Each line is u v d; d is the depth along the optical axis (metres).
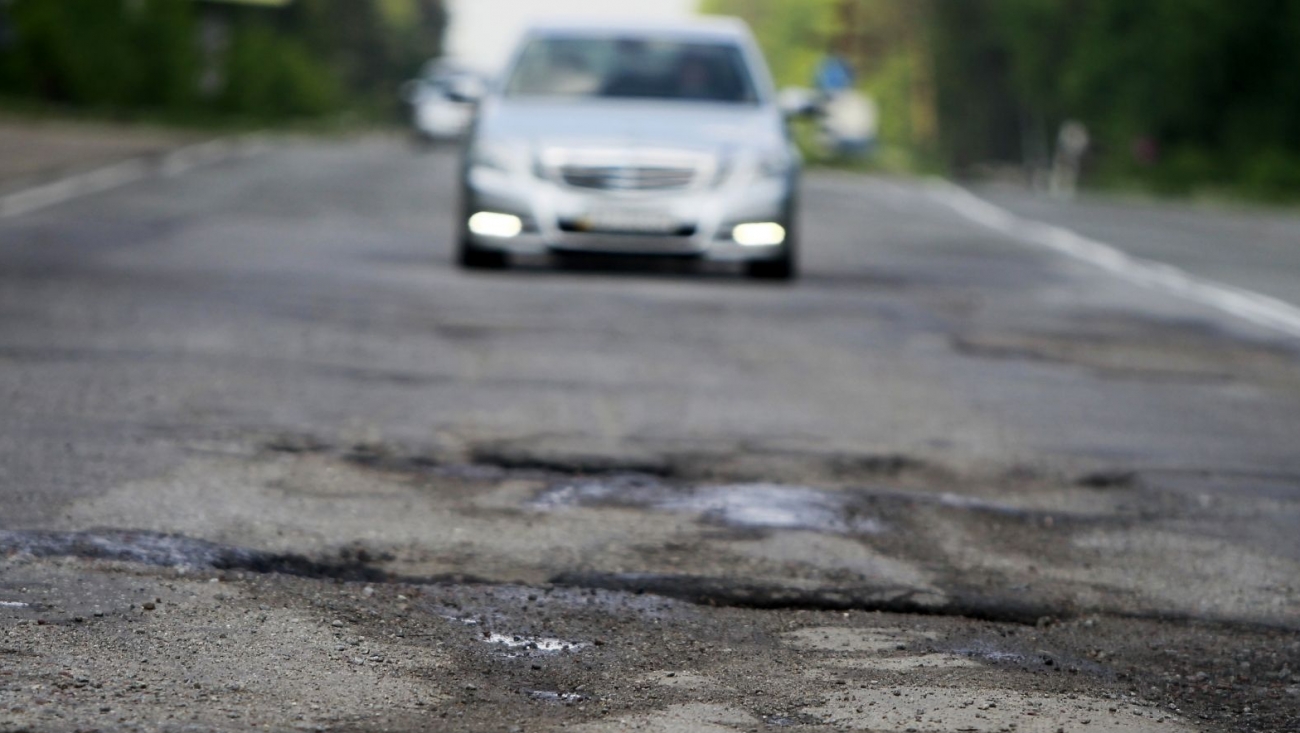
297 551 14.00
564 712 10.58
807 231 50.19
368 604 12.70
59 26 107.69
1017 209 66.50
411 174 68.12
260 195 52.84
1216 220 66.88
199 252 36.22
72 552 13.42
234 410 19.58
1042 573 14.52
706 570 14.05
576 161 35.06
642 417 20.39
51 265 32.47
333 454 17.61
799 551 14.77
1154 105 121.69
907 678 11.52
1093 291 37.16
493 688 10.98
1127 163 120.81
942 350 27.14
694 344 26.52
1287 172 107.38
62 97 109.81
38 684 10.48
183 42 118.44
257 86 134.75
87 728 9.80
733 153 35.44
